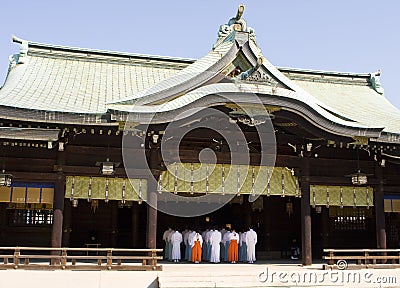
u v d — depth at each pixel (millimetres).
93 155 18312
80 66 23750
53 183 18016
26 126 16578
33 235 21016
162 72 24953
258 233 25438
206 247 22312
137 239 23781
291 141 19922
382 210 20781
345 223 25078
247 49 17359
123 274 16203
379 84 28703
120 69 24359
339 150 21109
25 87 19562
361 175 19484
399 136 19516
